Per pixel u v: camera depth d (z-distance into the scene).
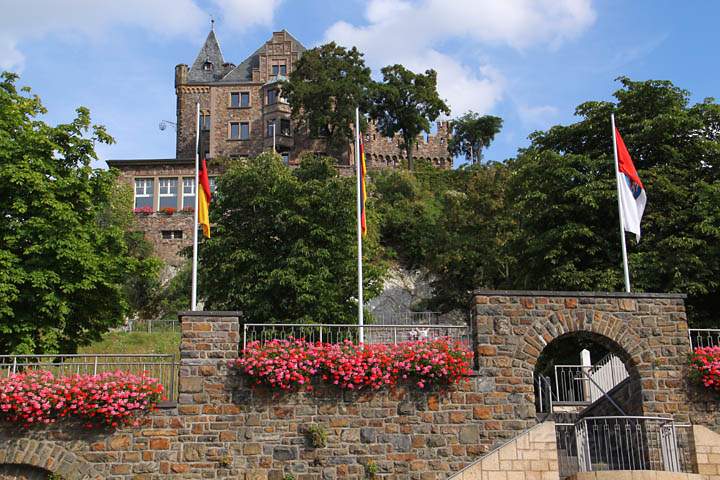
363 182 26.09
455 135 90.69
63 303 25.58
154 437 18.44
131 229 62.41
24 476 18.00
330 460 18.66
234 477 18.39
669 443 18.98
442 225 57.69
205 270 33.62
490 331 19.75
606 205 32.75
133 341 44.72
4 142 27.17
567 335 20.22
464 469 18.30
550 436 18.41
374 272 34.25
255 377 18.84
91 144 28.66
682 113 33.47
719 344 20.81
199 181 25.11
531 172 34.88
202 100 81.19
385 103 78.94
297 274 32.50
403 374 19.27
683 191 31.95
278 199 34.06
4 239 25.98
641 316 20.17
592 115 35.38
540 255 32.94
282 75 79.19
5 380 18.11
